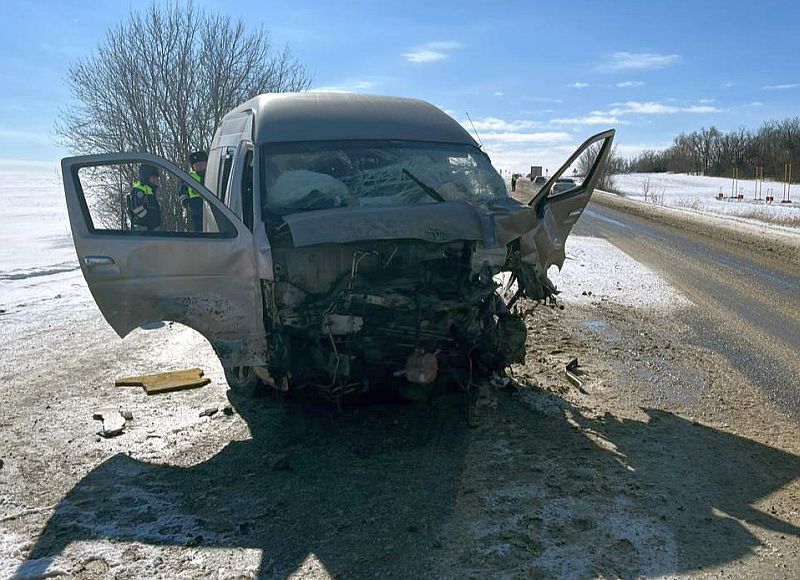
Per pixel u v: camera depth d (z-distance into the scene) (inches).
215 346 182.9
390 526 143.0
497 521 144.1
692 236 805.2
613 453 179.3
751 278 489.7
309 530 142.2
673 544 135.7
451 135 234.4
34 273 453.4
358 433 191.5
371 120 227.6
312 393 209.9
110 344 283.7
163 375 238.1
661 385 238.8
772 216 1161.4
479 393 212.8
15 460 176.6
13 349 275.3
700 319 348.5
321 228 171.0
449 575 125.5
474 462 172.7
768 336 314.7
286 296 180.1
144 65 617.9
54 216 965.2
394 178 208.8
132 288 178.4
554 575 125.2
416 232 176.4
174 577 126.1
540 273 224.8
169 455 179.5
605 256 587.8
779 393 233.3
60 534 141.3
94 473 169.5
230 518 147.4
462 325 192.1
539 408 210.7
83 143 620.4
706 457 178.4
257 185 198.2
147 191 357.7
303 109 225.5
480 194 214.5
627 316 348.8
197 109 633.0
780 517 147.5
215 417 204.2
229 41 639.8
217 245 179.2
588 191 251.0
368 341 183.8
